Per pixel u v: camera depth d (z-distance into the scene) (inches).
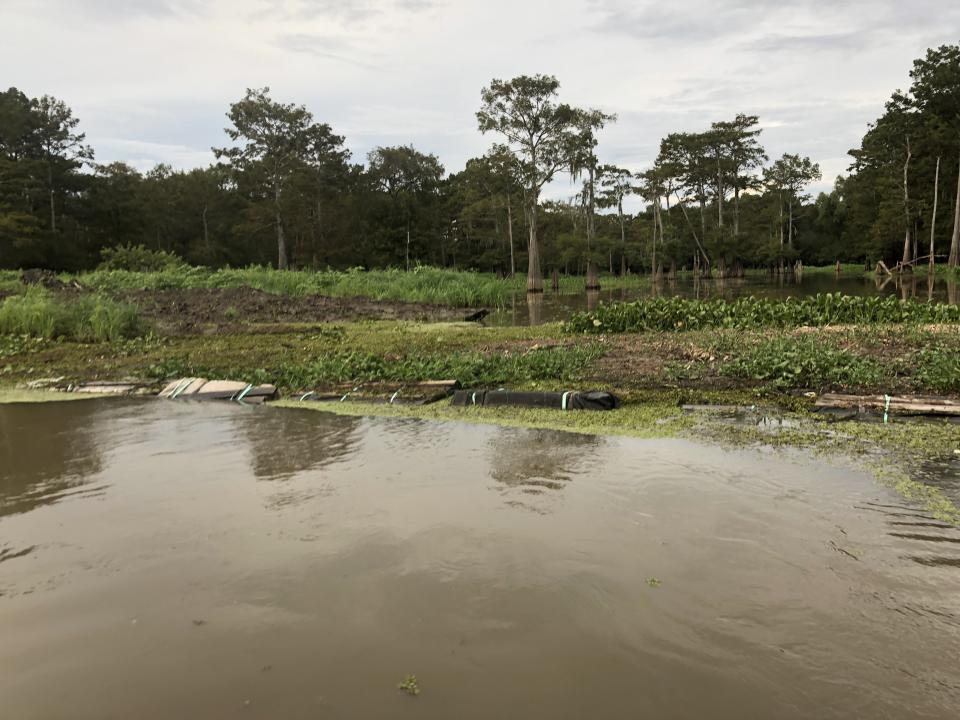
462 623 116.2
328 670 103.9
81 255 2070.6
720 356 361.1
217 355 448.8
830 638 111.6
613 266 3034.0
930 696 97.0
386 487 188.9
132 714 94.6
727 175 2409.0
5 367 424.8
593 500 175.5
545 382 336.8
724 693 97.6
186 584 132.8
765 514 164.6
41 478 207.0
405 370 362.6
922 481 188.4
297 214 2338.8
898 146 2071.9
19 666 106.7
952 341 357.1
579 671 102.7
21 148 2010.3
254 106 2234.3
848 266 2883.9
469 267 2630.4
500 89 1603.1
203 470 210.2
